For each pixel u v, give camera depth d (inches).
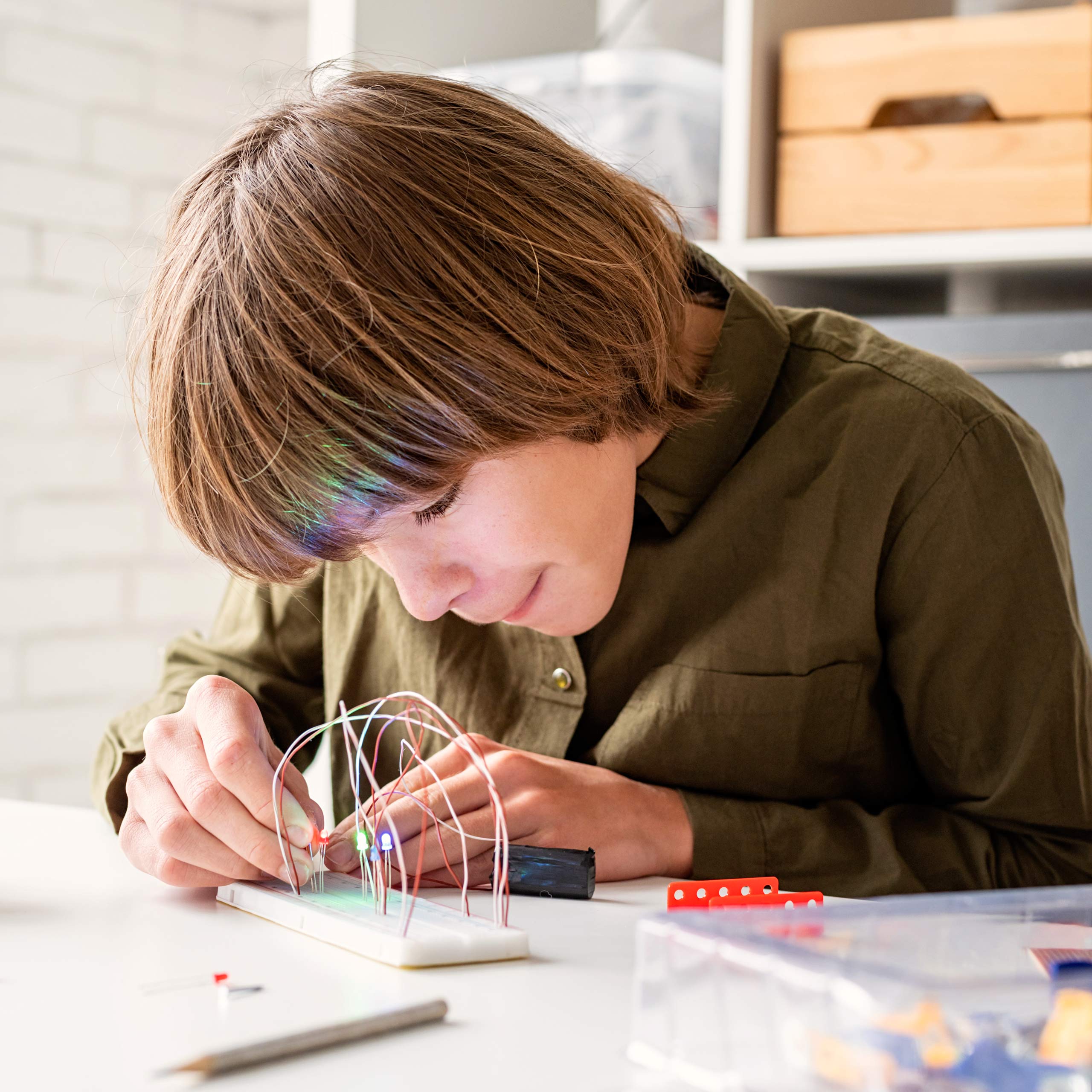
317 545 25.7
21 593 77.6
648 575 35.3
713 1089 15.8
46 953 22.1
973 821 33.6
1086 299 68.4
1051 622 33.4
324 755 70.4
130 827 28.3
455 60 72.2
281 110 28.0
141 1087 16.1
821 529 34.6
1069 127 56.1
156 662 84.1
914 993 15.1
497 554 27.0
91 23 78.5
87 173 79.2
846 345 37.6
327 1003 19.4
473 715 37.2
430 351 24.1
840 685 34.5
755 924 16.5
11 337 76.4
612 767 34.5
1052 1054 14.8
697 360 36.5
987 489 34.1
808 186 61.2
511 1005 19.3
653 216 31.0
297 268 24.1
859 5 69.1
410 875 28.0
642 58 60.6
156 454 26.5
